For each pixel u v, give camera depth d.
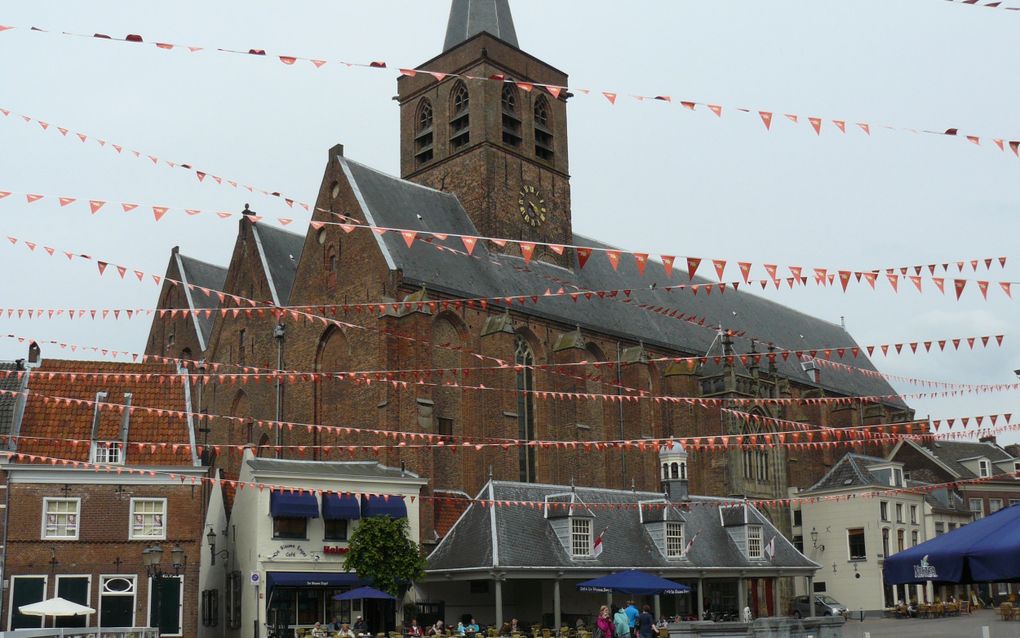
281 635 59.44
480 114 91.06
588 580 65.75
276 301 86.75
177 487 56.25
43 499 53.97
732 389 97.12
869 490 96.69
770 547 76.31
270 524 60.44
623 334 93.50
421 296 74.31
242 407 88.25
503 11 98.50
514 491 68.25
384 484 65.44
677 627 39.03
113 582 54.25
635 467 89.38
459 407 77.44
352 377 72.75
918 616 89.25
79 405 57.69
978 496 114.31
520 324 83.81
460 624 57.22
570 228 97.69
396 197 84.25
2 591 52.16
